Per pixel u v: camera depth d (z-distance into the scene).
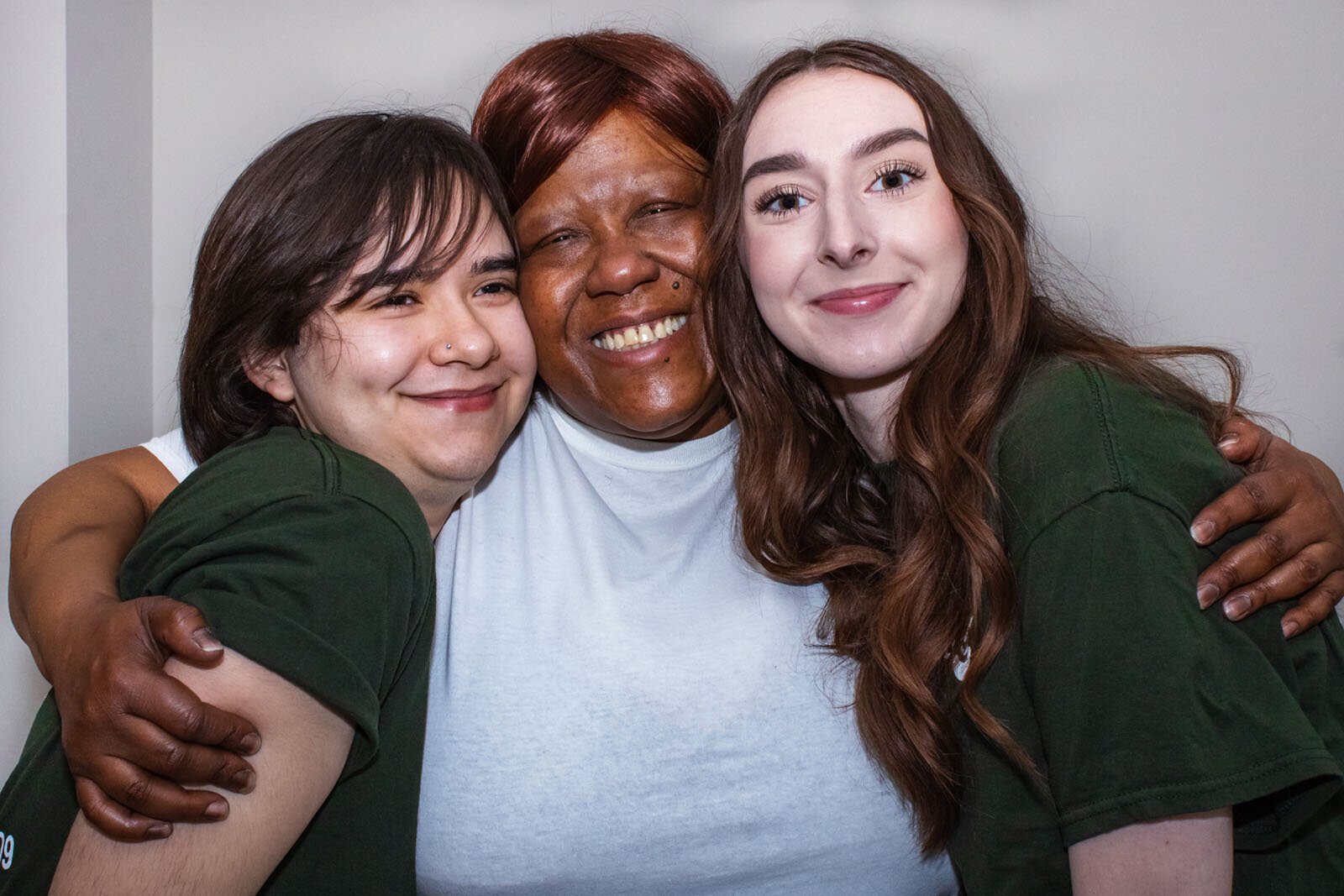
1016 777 1.12
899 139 1.16
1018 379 1.17
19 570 1.10
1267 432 1.18
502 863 1.19
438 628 1.26
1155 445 1.05
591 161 1.25
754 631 1.26
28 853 1.00
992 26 2.26
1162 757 0.93
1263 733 0.93
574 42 1.29
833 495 1.35
